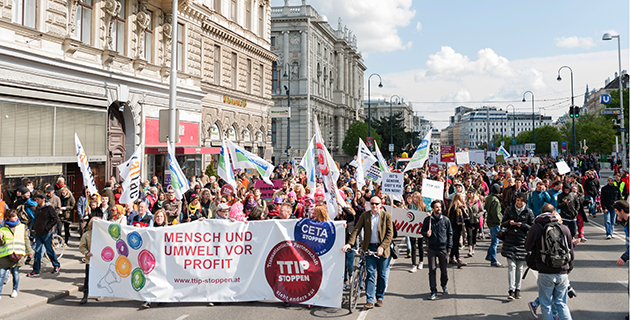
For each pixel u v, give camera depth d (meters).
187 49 25.28
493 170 29.53
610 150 73.38
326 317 8.44
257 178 21.78
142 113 21.75
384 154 89.00
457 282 10.95
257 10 35.72
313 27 68.94
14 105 15.15
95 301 9.61
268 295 9.16
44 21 16.05
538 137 92.12
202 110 28.22
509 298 9.46
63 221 15.17
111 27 19.50
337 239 9.00
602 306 8.91
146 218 10.73
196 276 9.23
